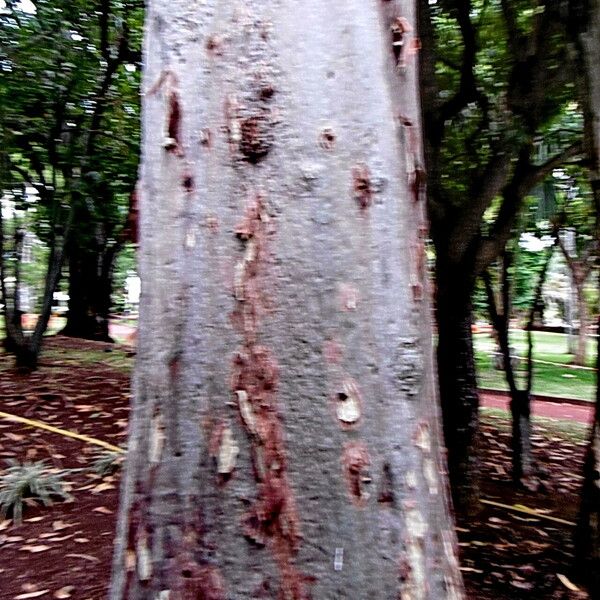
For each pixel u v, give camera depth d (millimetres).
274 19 1399
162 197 1459
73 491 4648
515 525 4398
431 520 1382
